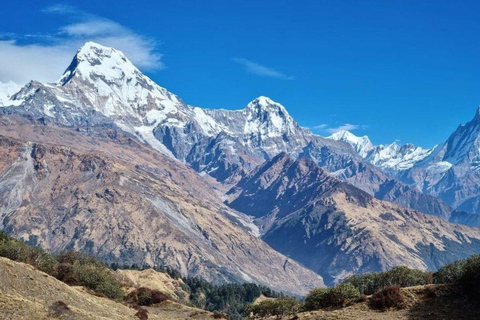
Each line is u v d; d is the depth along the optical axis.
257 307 124.75
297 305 120.81
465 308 77.38
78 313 77.25
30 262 117.50
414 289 86.06
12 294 74.25
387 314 80.81
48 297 78.75
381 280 108.00
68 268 125.62
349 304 91.00
